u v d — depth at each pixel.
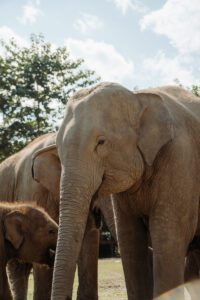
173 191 7.41
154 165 7.42
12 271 11.15
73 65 33.50
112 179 7.06
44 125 32.94
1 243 9.62
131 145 7.13
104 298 13.05
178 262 7.47
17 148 32.03
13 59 33.00
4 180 12.41
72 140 6.96
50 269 10.51
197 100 8.49
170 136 7.30
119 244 8.12
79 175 6.84
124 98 7.25
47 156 8.63
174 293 7.44
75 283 15.98
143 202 7.66
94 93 7.23
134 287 8.03
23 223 9.82
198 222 8.04
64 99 33.22
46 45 33.28
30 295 14.12
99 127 6.98
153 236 7.51
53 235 9.91
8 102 32.50
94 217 10.07
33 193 11.06
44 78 32.84
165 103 7.66
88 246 10.12
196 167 7.66
